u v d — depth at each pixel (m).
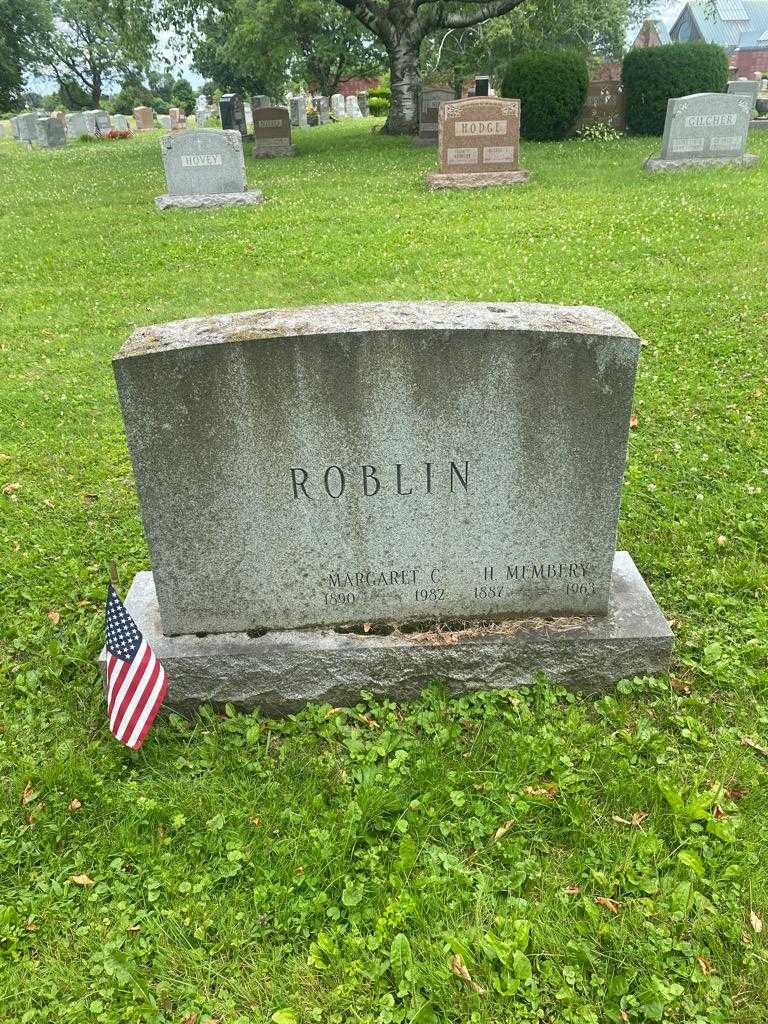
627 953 1.24
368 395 1.55
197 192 7.13
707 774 1.54
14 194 8.34
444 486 1.65
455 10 11.75
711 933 1.26
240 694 1.75
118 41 12.49
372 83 27.16
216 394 1.55
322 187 7.66
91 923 1.33
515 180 7.14
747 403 3.04
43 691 1.83
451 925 1.29
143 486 1.63
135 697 1.57
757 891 1.32
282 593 1.74
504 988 1.20
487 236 5.47
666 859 1.37
